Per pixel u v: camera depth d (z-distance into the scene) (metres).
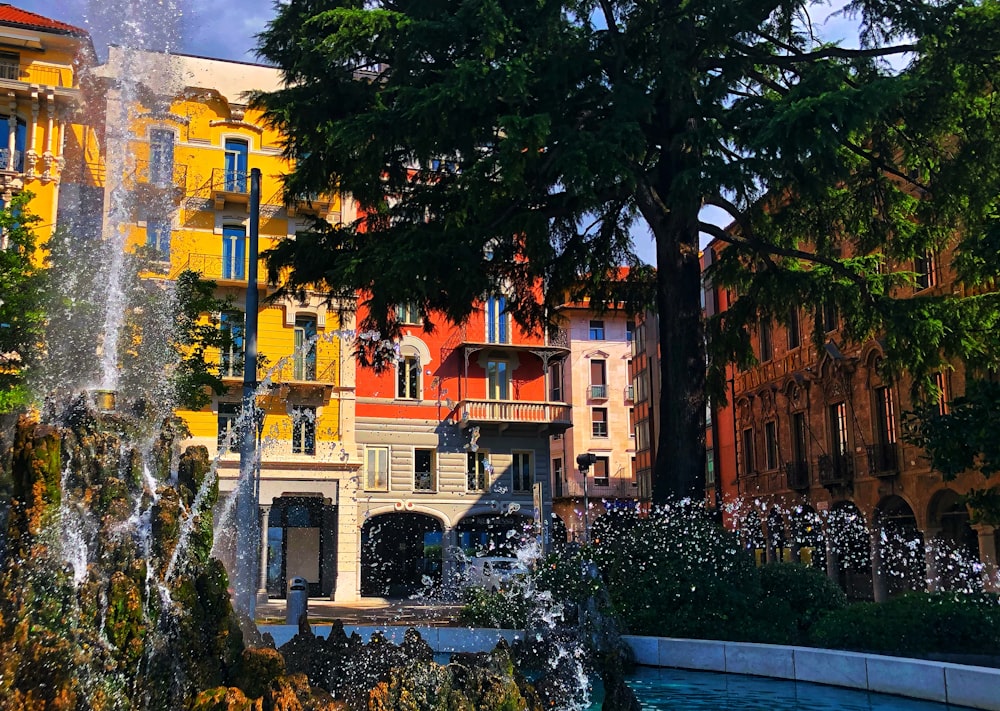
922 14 16.91
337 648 9.63
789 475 34.53
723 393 21.98
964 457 13.62
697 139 16.36
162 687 6.69
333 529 35.84
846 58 18.47
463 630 13.21
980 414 13.45
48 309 18.31
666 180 18.17
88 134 32.06
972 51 16.64
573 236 21.98
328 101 18.25
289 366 36.00
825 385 32.53
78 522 6.62
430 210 19.64
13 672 5.97
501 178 16.28
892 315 17.75
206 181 36.00
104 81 31.61
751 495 38.78
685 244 17.80
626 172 15.52
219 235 35.94
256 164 36.75
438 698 7.22
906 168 20.84
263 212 36.44
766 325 22.64
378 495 38.16
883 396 29.34
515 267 20.95
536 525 24.00
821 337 20.73
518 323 23.52
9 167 31.47
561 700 9.38
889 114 17.52
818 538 32.69
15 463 6.68
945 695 8.75
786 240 21.70
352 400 36.97
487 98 15.69
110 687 6.24
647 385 51.44
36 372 16.97
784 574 14.44
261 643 9.91
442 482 39.31
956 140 19.84
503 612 14.43
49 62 32.72
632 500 56.81
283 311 36.25
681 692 9.92
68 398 7.46
